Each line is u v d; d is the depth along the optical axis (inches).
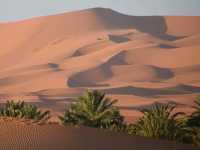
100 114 1798.7
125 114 2333.9
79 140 991.6
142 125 1692.9
